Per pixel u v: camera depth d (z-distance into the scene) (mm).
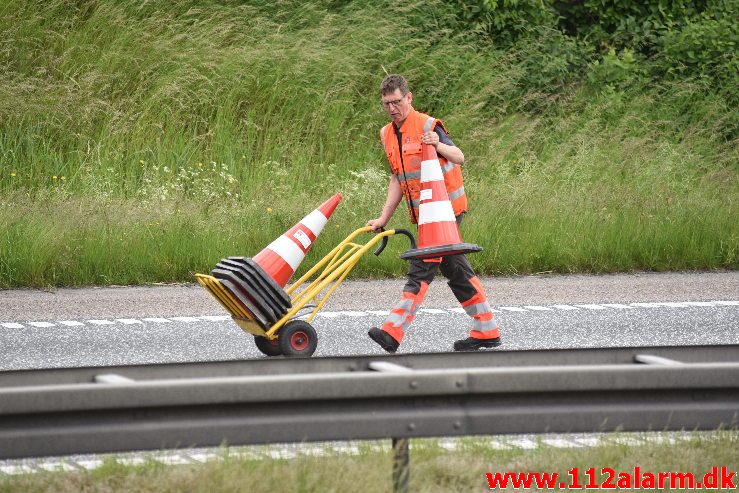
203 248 27562
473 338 18828
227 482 10289
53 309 22875
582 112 45375
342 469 10812
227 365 11961
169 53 41156
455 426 10297
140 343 19656
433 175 18156
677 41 49281
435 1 46750
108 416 9625
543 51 47969
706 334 21094
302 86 41438
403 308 18219
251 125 39312
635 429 10609
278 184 37094
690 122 45781
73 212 28688
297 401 9984
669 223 31703
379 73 43469
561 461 11695
